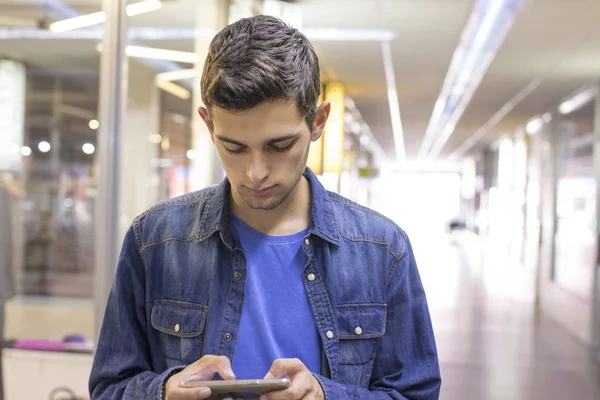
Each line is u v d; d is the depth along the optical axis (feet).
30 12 14.48
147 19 13.44
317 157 27.25
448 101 32.37
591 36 18.54
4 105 19.48
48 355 12.03
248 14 14.02
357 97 30.91
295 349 3.39
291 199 3.56
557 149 29.27
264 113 2.78
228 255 3.54
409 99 31.17
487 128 45.55
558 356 18.42
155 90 15.44
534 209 38.70
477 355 18.16
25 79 19.80
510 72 24.13
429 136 53.16
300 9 16.11
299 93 2.84
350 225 3.72
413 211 145.18
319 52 21.42
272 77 2.72
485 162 72.08
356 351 3.55
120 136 10.66
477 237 84.17
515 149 49.06
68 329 15.01
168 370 3.19
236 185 3.05
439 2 15.53
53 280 20.39
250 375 3.32
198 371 2.98
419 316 3.78
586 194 22.24
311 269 3.49
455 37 18.80
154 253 3.68
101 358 3.68
